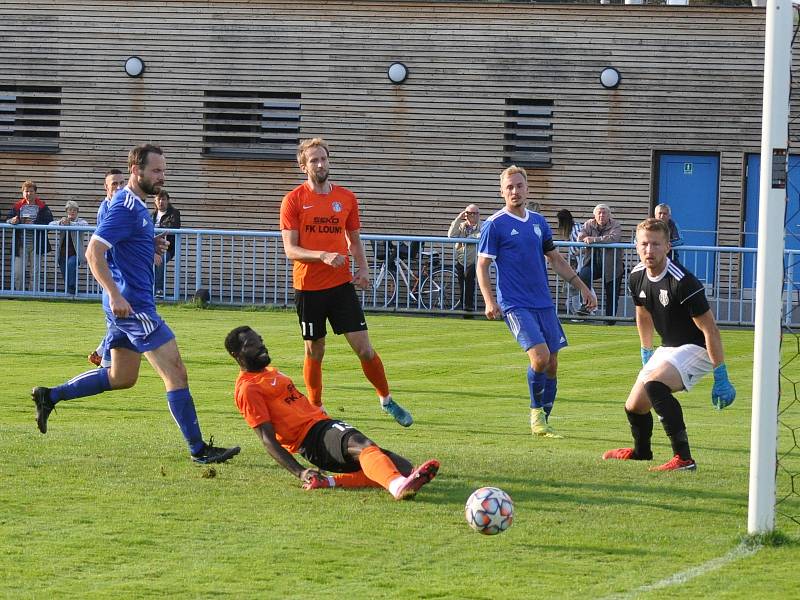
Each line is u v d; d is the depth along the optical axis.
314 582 12.91
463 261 48.22
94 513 15.75
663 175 58.09
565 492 17.58
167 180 60.22
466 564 13.72
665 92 57.59
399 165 59.12
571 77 58.00
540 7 58.00
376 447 16.88
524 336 24.31
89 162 60.59
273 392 17.53
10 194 61.12
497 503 14.66
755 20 57.03
